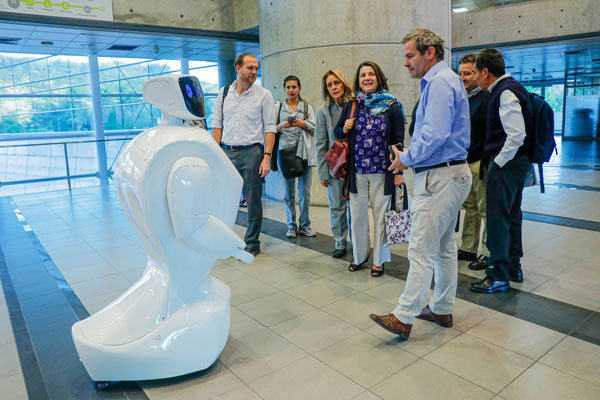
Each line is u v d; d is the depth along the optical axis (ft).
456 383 5.86
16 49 28.19
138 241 13.84
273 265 11.12
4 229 15.83
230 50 31.09
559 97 71.15
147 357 5.65
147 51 30.50
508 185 8.55
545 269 10.26
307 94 18.42
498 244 8.79
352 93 10.85
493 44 34.55
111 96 47.09
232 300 8.92
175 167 5.22
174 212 5.27
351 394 5.66
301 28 18.06
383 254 10.00
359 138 9.60
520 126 7.95
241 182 6.15
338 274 10.35
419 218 6.77
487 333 7.26
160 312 5.76
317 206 18.88
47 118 47.16
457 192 6.64
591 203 17.37
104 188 25.53
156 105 5.87
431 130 6.27
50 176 39.50
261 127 11.66
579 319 7.70
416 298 6.80
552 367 6.20
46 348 7.09
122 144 42.22
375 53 17.43
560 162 31.45
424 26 17.93
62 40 25.61
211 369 6.33
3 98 45.34
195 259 5.85
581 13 30.60
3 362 6.68
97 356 5.59
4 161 40.96
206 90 44.86
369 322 7.80
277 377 6.10
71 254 12.59
